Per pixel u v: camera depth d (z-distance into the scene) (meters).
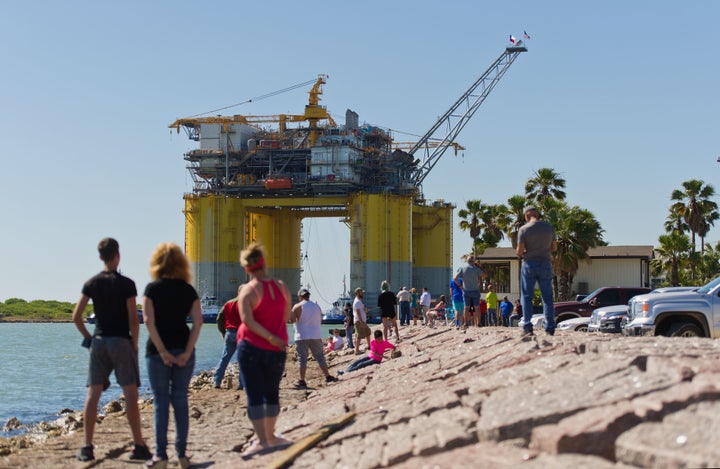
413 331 34.47
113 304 11.03
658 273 73.62
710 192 78.69
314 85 150.12
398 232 146.12
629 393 8.17
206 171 152.75
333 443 10.39
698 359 9.10
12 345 87.25
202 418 17.09
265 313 10.75
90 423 11.50
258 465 9.91
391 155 152.38
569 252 59.38
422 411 10.40
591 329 29.22
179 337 10.54
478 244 92.19
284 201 149.38
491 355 14.34
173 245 10.66
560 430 7.34
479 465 7.25
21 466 11.51
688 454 6.41
